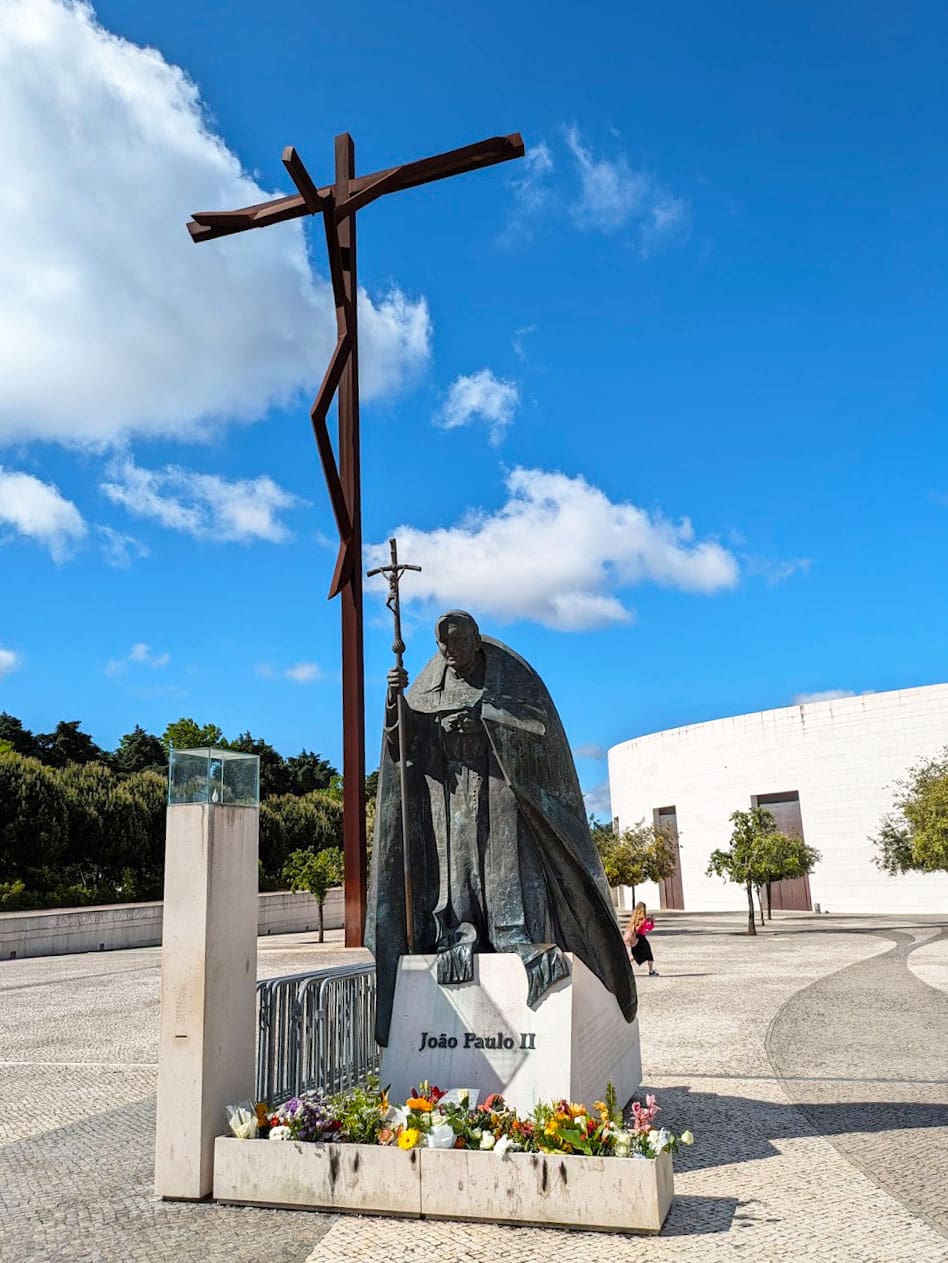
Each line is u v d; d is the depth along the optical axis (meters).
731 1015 12.42
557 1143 5.05
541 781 6.78
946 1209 5.04
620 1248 4.56
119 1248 4.75
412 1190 5.09
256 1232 4.93
